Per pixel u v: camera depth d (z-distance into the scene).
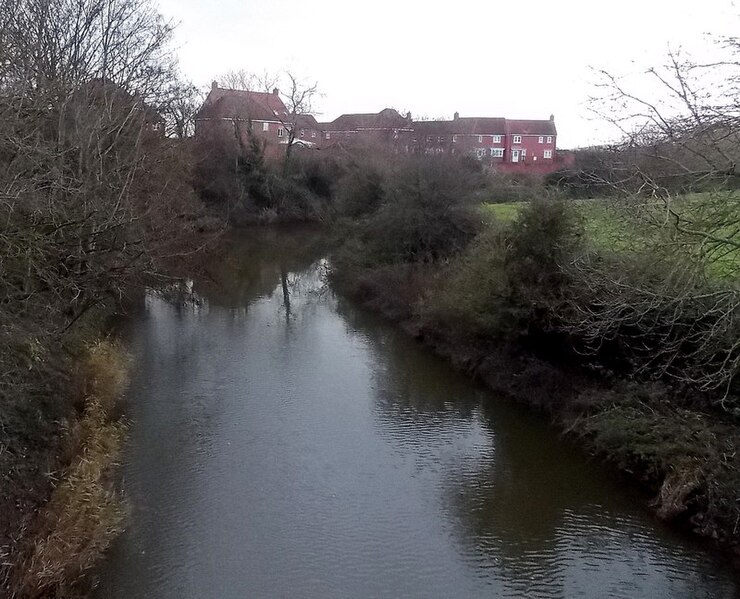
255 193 49.69
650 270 10.09
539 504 11.53
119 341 19.77
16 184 10.10
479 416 15.34
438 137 38.78
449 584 9.40
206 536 10.36
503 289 16.27
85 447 12.10
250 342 21.25
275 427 14.52
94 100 17.30
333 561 9.85
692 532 10.55
